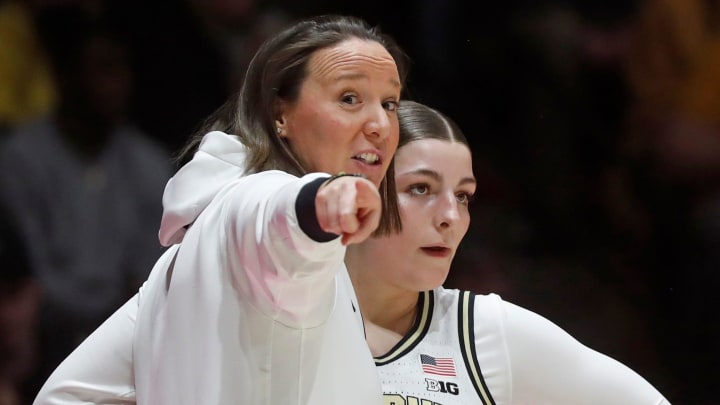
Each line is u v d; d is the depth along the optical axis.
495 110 19.14
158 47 17.62
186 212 7.14
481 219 18.19
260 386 6.71
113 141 16.12
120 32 17.47
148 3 17.64
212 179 7.18
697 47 19.42
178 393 6.92
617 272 18.20
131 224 15.97
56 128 15.90
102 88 16.03
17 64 16.83
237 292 6.73
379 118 7.15
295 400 6.73
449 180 8.52
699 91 19.33
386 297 8.66
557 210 18.67
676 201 18.92
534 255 18.14
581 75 19.41
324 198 5.71
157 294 7.41
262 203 6.20
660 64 19.44
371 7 19.16
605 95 19.50
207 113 17.72
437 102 19.02
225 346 6.73
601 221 18.88
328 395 6.92
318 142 7.17
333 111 7.13
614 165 19.12
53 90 16.61
